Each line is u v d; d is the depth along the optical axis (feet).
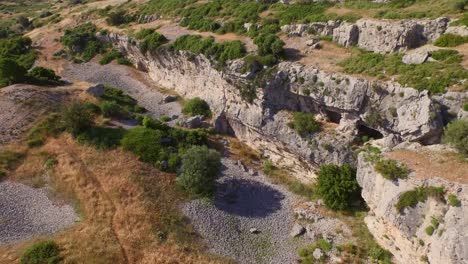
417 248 101.14
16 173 155.02
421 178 103.19
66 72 273.13
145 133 173.58
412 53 149.18
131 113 207.82
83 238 126.82
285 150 164.55
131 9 328.70
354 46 173.27
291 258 127.24
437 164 106.93
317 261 123.75
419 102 124.77
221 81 189.78
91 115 188.24
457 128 108.27
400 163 112.37
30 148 168.25
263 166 173.47
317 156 148.66
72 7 430.20
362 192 126.11
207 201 146.00
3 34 376.27
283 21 207.10
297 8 214.28
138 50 261.44
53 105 199.00
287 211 146.00
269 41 178.19
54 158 162.40
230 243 132.05
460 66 131.13
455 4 162.20
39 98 200.54
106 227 131.03
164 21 279.49
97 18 341.62
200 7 266.57
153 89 247.70
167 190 148.15
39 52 311.68
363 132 146.41
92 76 264.31
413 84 129.80
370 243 124.06
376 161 118.62
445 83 125.49
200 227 135.85
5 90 203.51
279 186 160.15
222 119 193.77
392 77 138.51
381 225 117.39
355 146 142.61
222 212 143.43
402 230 105.09
